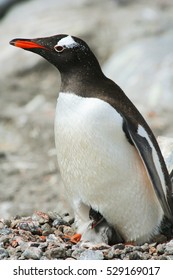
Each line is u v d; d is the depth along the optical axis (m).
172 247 14.16
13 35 41.47
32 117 33.94
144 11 43.44
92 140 14.05
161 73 35.72
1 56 40.09
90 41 40.22
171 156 17.20
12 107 35.53
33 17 43.22
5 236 14.69
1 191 27.12
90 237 14.88
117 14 42.97
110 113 14.03
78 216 15.17
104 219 14.88
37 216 16.14
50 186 27.75
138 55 37.47
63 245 14.23
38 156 30.80
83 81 14.64
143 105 34.19
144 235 14.91
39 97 36.69
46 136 32.28
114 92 14.64
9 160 30.27
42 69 39.22
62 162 14.66
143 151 14.04
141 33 40.16
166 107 33.94
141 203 14.52
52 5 44.78
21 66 39.25
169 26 41.09
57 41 15.02
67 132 14.30
